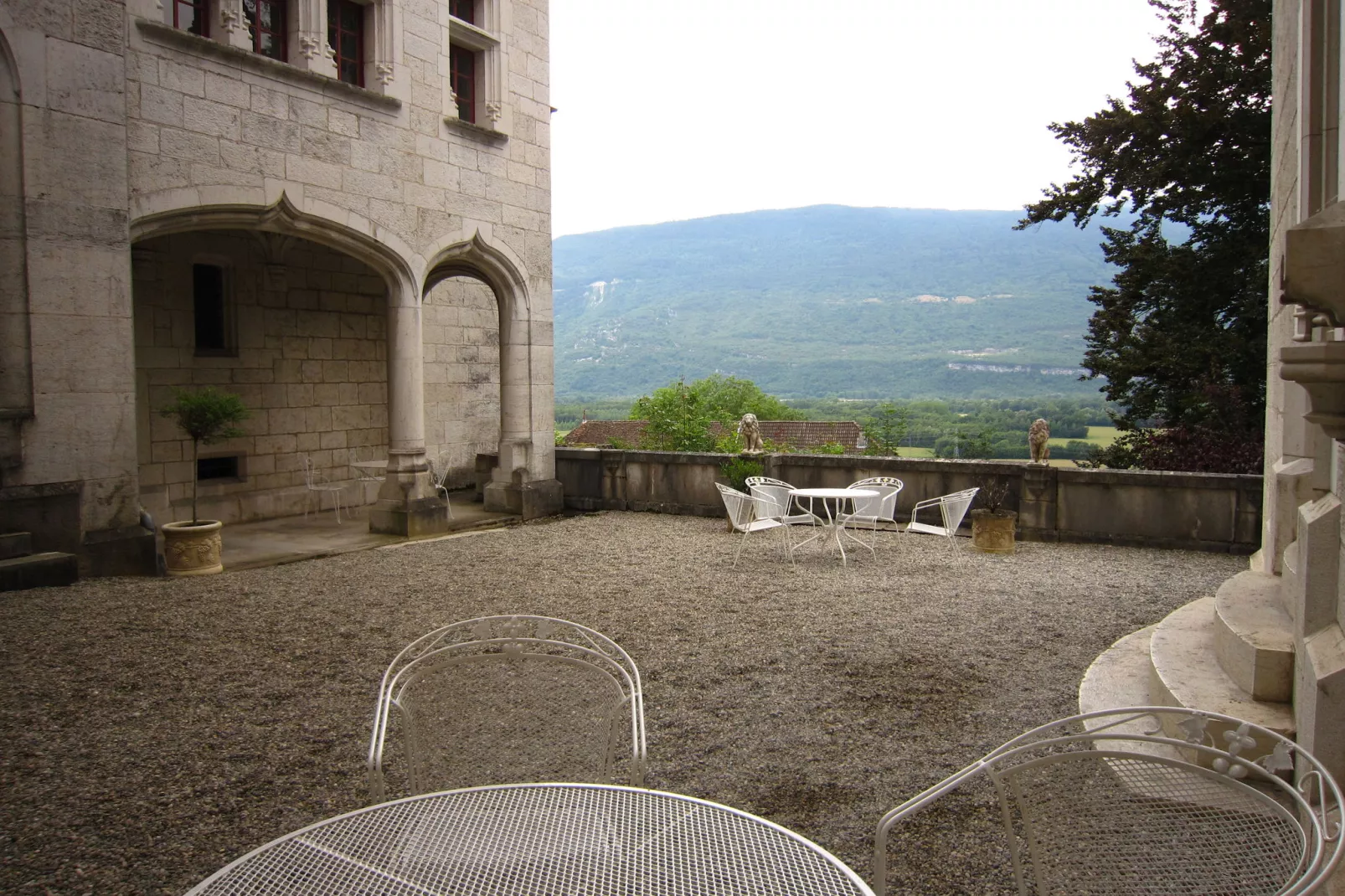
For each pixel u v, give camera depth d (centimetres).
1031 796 344
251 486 1190
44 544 755
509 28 1230
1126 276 1831
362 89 1025
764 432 4119
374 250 1059
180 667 538
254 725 446
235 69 902
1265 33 1511
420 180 1106
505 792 235
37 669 523
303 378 1253
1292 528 501
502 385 1276
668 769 391
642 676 526
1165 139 1678
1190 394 1656
